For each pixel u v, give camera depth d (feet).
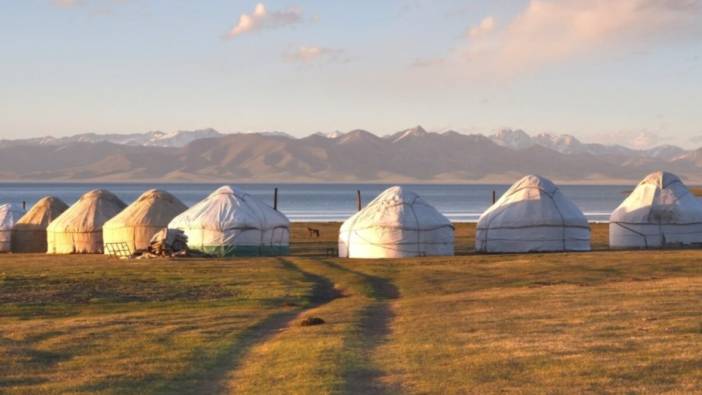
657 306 89.51
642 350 65.98
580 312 87.86
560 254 177.17
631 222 205.05
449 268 152.56
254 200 201.16
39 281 141.69
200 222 192.85
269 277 144.25
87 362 70.08
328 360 66.08
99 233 212.23
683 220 202.49
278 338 79.66
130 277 146.30
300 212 548.72
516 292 112.57
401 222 184.34
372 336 79.77
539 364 62.44
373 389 56.65
